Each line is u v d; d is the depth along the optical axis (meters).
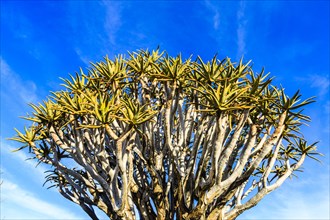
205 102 9.87
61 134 10.30
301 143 10.55
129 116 8.23
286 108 9.07
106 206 10.71
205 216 9.70
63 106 9.33
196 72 9.42
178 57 9.20
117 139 8.34
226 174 9.99
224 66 9.76
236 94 8.02
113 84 10.12
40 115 9.85
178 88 9.34
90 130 10.10
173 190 10.27
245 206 9.83
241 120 8.54
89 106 9.62
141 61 10.69
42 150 11.31
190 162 9.84
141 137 10.71
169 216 10.27
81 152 9.63
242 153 9.06
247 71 9.02
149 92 11.03
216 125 8.20
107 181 9.86
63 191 11.80
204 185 8.95
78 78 10.17
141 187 10.77
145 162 10.32
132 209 9.73
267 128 10.04
